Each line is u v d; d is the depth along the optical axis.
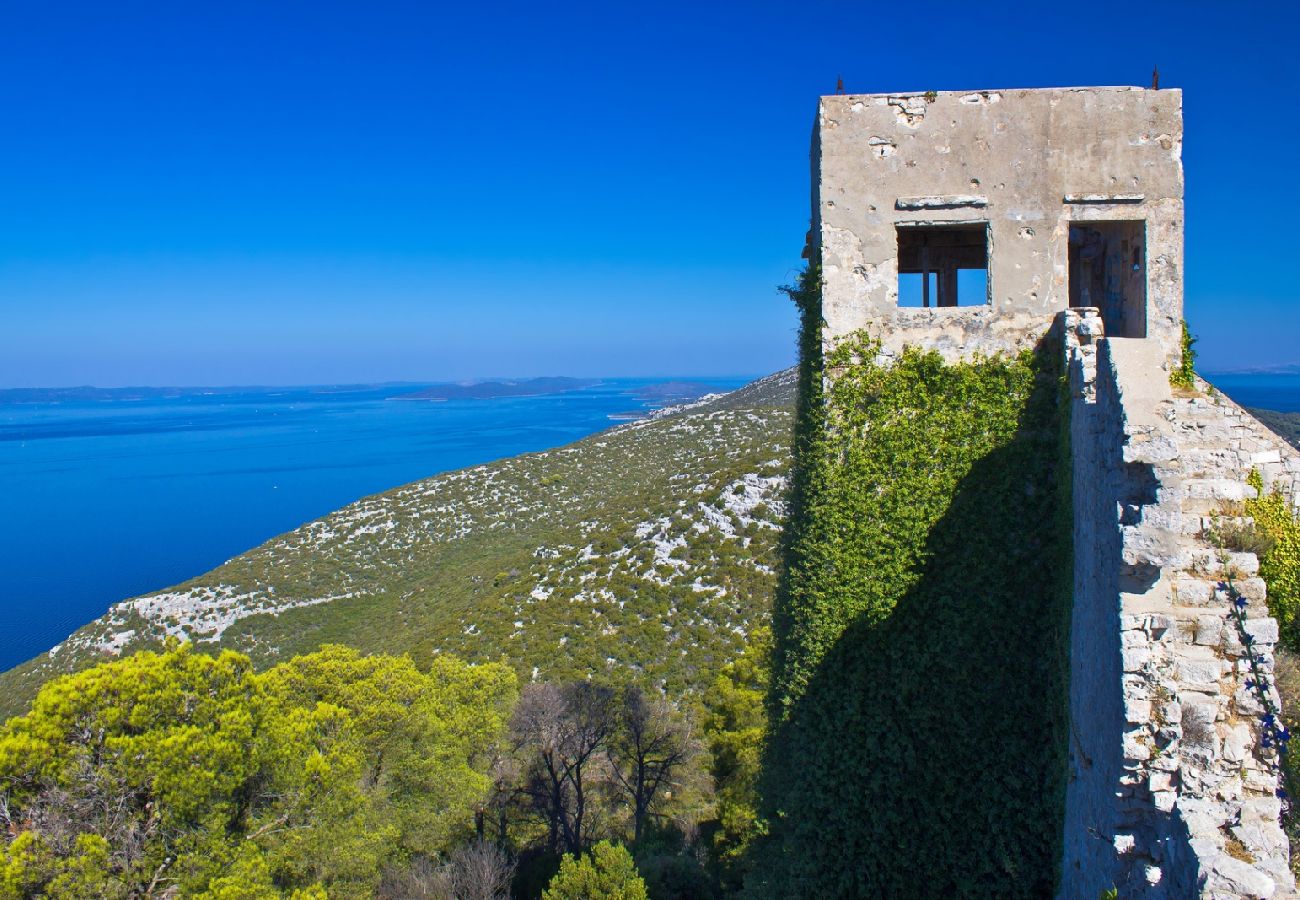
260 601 68.81
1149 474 7.21
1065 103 10.98
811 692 11.45
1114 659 7.26
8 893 12.84
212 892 14.39
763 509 51.47
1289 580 9.53
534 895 23.66
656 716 29.95
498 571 60.03
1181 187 10.91
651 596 44.72
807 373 12.09
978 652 10.77
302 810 17.45
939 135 11.16
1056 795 9.88
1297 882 6.31
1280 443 10.34
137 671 15.54
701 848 25.38
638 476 86.56
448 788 22.25
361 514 88.31
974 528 10.93
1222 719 6.63
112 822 14.42
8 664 82.12
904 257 14.91
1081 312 10.75
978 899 10.47
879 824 10.99
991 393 10.99
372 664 24.06
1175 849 6.27
